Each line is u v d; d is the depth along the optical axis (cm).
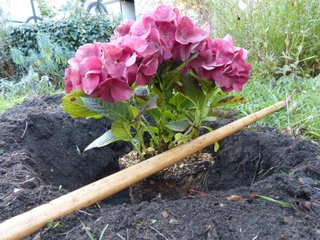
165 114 127
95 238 90
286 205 99
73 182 165
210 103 122
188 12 342
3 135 156
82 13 541
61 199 91
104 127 190
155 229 91
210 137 125
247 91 245
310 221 93
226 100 121
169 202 104
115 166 186
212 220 92
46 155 164
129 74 97
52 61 415
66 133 179
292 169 131
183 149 117
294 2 289
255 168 159
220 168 171
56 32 497
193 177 129
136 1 473
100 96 97
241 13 305
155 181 127
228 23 306
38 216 85
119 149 190
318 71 297
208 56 108
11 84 361
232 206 100
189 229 90
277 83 260
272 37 293
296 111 204
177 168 127
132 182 103
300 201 101
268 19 295
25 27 502
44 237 93
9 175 122
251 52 293
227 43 110
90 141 182
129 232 91
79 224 98
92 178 176
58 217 90
